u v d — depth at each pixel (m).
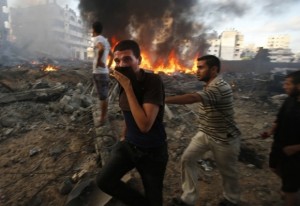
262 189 3.38
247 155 4.37
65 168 3.65
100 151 3.70
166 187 3.33
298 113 2.37
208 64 2.51
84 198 2.88
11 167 3.72
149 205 2.03
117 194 2.06
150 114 1.79
